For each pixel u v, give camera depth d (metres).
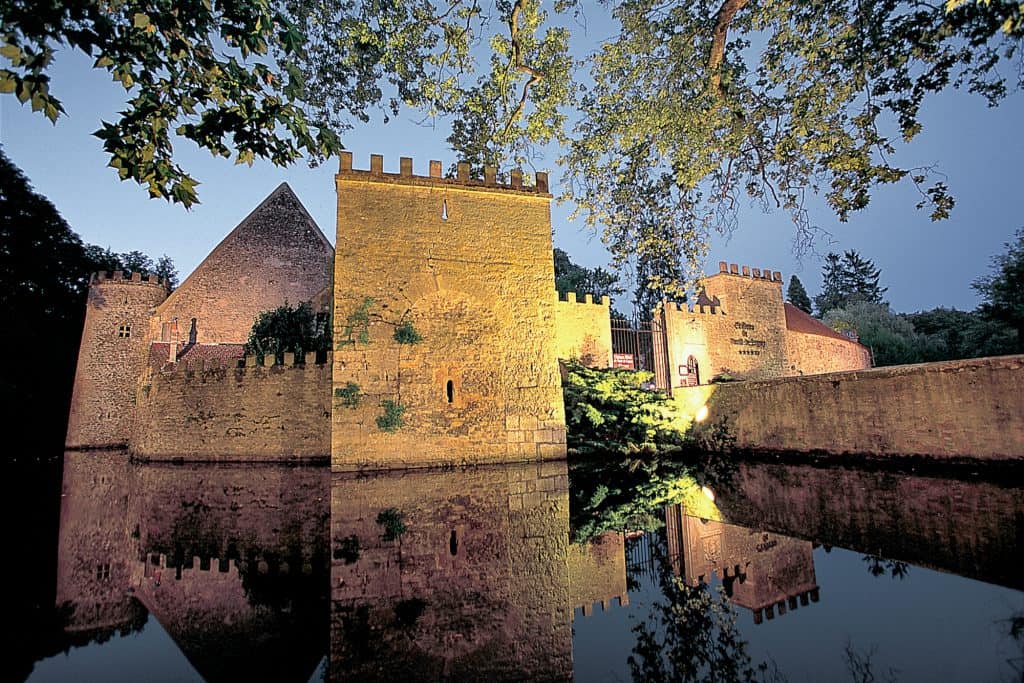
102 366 31.62
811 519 7.62
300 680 3.31
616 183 12.19
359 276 15.16
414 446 15.06
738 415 17.27
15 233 33.81
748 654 3.40
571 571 5.64
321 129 5.24
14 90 3.74
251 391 19.34
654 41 10.28
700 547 6.37
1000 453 10.98
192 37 4.54
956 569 4.93
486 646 3.80
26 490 13.18
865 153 8.12
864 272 77.38
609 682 3.12
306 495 11.22
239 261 32.12
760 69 9.40
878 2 7.79
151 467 18.61
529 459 16.17
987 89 7.33
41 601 4.98
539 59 12.27
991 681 2.79
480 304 16.34
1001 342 28.80
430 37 11.34
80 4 4.00
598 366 22.98
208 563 6.22
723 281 29.03
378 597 4.93
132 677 3.38
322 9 11.08
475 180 16.84
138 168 4.58
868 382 13.70
